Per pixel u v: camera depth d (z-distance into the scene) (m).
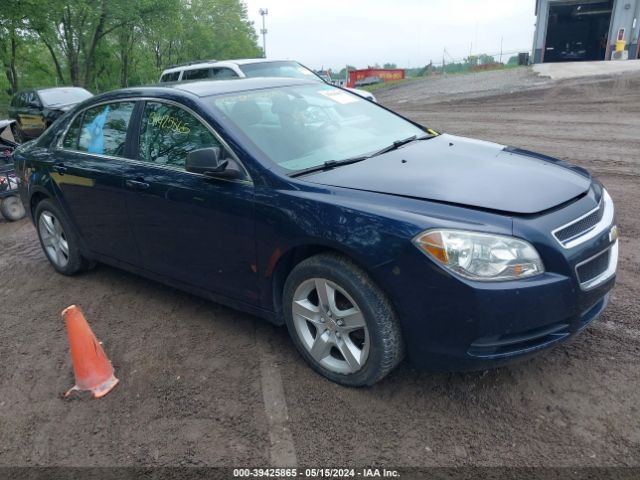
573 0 27.48
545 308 2.64
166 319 4.20
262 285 3.40
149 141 3.97
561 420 2.82
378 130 4.14
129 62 43.66
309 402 3.10
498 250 2.60
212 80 4.32
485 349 2.70
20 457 2.88
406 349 2.95
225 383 3.34
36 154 5.02
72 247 4.93
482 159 3.52
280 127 3.68
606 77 17.81
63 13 27.91
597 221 2.97
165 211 3.78
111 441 2.94
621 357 3.29
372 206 2.88
